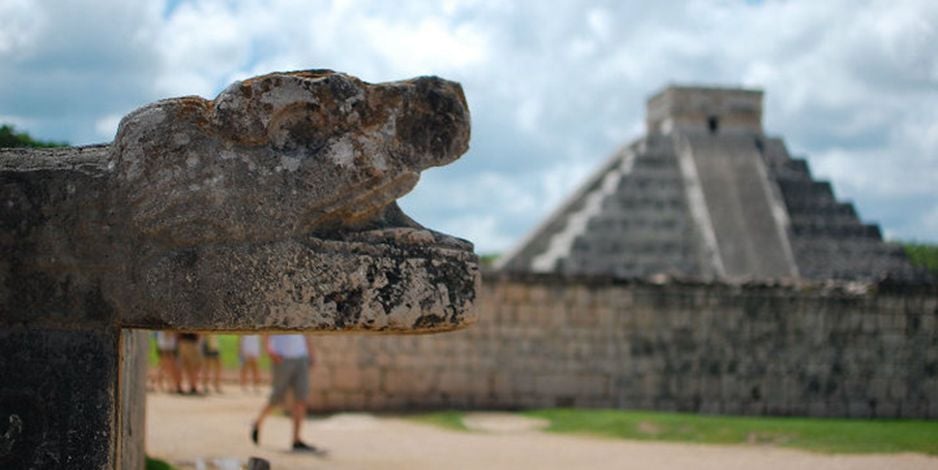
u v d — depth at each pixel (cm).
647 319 2355
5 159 563
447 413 2189
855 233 5606
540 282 2331
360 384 2228
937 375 2388
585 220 5344
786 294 2384
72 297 544
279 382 1557
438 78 570
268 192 540
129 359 800
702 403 2344
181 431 1705
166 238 541
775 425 1903
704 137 5925
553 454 1627
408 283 550
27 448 539
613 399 2327
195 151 541
